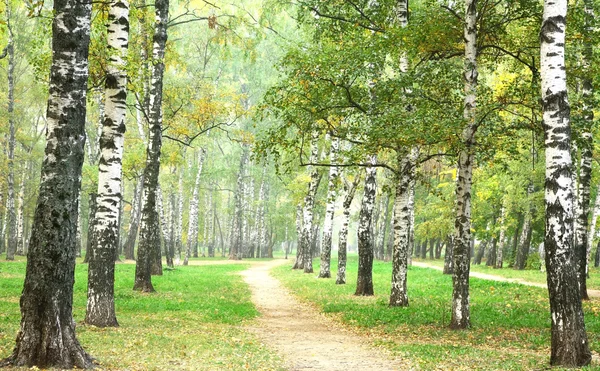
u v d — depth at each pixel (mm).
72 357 8055
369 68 14477
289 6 26500
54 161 8117
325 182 52844
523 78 14867
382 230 60531
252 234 79375
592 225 31000
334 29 18156
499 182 38094
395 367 9352
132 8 14281
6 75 44406
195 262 56250
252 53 26891
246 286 27844
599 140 24375
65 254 8156
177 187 52844
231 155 64812
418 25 14227
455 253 14273
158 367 8484
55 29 8281
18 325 11266
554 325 9148
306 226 38719
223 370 8609
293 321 16250
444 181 39656
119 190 13133
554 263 9188
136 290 21250
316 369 9219
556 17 9500
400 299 18500
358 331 14125
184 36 41281
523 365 9164
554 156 9336
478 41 15039
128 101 34125
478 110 13539
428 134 12297
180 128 29266
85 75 8445
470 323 14250
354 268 44250
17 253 48250
